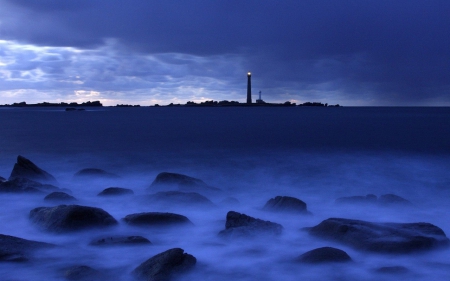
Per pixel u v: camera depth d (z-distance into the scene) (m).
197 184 13.28
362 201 11.70
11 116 103.88
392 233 7.99
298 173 18.22
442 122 69.88
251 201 12.78
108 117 98.62
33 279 6.58
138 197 11.75
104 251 7.68
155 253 7.63
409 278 6.58
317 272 6.83
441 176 17.73
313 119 86.75
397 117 100.94
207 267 7.04
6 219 9.78
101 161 21.45
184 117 101.06
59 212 8.98
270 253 7.67
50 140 32.97
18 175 13.74
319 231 8.52
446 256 7.41
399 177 17.44
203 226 9.38
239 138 36.22
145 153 24.97
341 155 24.23
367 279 6.58
